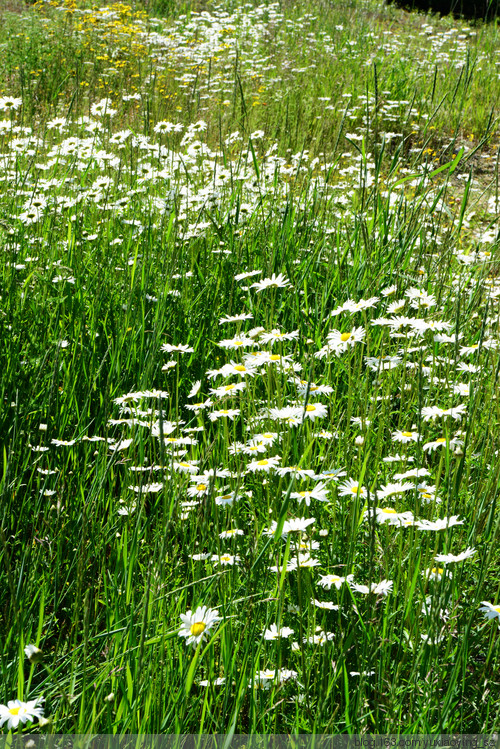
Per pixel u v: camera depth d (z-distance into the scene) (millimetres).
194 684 1801
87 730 1518
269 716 1632
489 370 2898
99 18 14008
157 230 4512
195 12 16844
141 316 3436
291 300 3721
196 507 2227
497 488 1951
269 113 9109
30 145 5906
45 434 2691
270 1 17609
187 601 2098
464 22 17844
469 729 1699
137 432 2697
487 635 1909
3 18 14969
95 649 1957
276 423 2439
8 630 1919
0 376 2951
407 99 9992
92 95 10188
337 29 15062
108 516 2445
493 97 10141
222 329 3689
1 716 1359
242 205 4867
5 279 3703
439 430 2637
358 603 1990
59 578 2256
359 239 4152
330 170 4496
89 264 4090
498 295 3213
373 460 2531
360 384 2926
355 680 1838
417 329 2666
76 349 3359
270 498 2307
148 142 5637
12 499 2453
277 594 1790
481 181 7703
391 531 2193
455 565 1899
